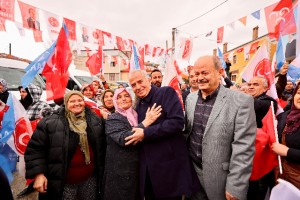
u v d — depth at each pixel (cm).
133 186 209
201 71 202
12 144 252
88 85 474
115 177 211
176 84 363
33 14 366
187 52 636
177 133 207
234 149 189
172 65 366
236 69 2005
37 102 405
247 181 185
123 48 585
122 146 206
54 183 218
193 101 225
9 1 330
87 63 565
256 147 214
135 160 210
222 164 196
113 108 348
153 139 197
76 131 229
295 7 322
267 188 253
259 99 281
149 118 201
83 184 237
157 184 200
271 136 209
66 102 236
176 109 203
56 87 307
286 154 191
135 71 215
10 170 240
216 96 208
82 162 232
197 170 213
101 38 511
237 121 190
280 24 352
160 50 749
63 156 221
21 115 261
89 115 248
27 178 221
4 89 419
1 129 238
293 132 197
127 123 213
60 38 311
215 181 197
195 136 215
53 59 312
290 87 475
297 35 307
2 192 96
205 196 217
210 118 200
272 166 214
